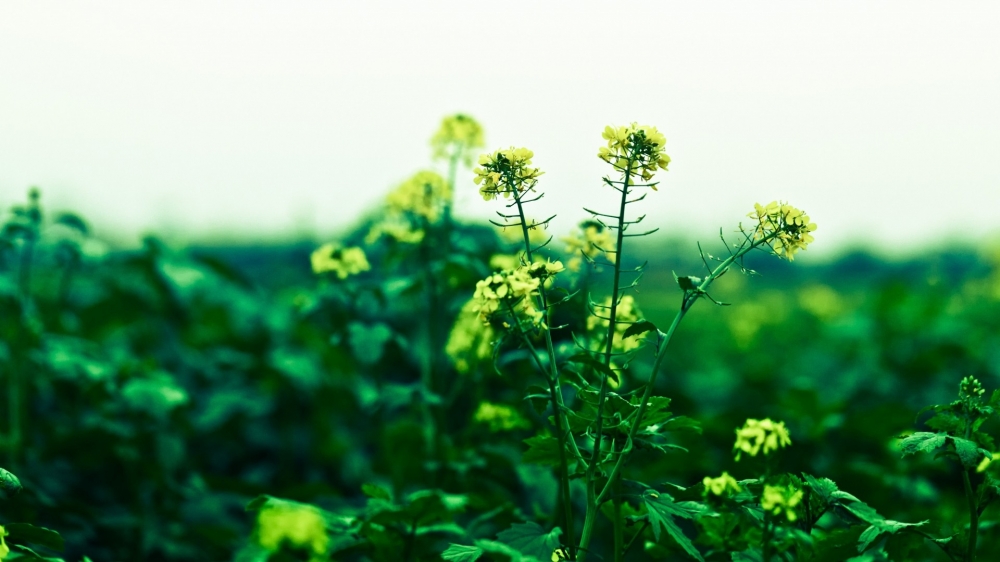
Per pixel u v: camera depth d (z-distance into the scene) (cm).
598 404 252
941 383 694
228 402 588
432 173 413
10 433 493
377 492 321
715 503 273
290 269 991
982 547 317
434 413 432
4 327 530
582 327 330
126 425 488
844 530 254
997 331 900
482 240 443
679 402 529
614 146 245
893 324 833
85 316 652
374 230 432
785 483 268
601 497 247
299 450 600
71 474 473
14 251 476
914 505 423
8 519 365
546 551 244
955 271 1393
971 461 239
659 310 1100
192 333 717
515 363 398
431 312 438
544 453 262
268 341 678
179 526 464
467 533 333
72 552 398
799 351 979
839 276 1555
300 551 293
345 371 594
